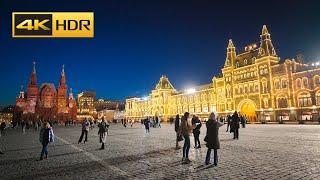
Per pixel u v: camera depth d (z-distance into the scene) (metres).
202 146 21.23
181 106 115.12
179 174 11.53
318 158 14.52
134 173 12.01
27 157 17.75
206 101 100.06
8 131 62.41
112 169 13.05
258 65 79.06
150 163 14.33
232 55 89.62
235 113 26.16
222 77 92.56
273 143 21.94
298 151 17.19
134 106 151.62
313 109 64.94
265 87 76.69
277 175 10.83
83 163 15.01
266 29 78.88
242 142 23.05
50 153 19.67
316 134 30.59
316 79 65.06
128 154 17.97
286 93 71.19
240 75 85.38
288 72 71.06
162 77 130.00
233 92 87.56
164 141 26.59
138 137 32.94
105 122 22.03
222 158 15.19
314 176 10.55
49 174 12.30
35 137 39.53
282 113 71.94
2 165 14.75
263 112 76.75
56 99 170.00
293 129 41.59
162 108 125.00
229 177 10.73
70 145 25.12
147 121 44.75
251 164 13.20
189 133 15.04
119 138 31.86
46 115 165.62
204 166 13.11
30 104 164.75
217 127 13.33
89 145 24.69
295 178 10.30
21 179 11.38
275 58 77.25
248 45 86.50
